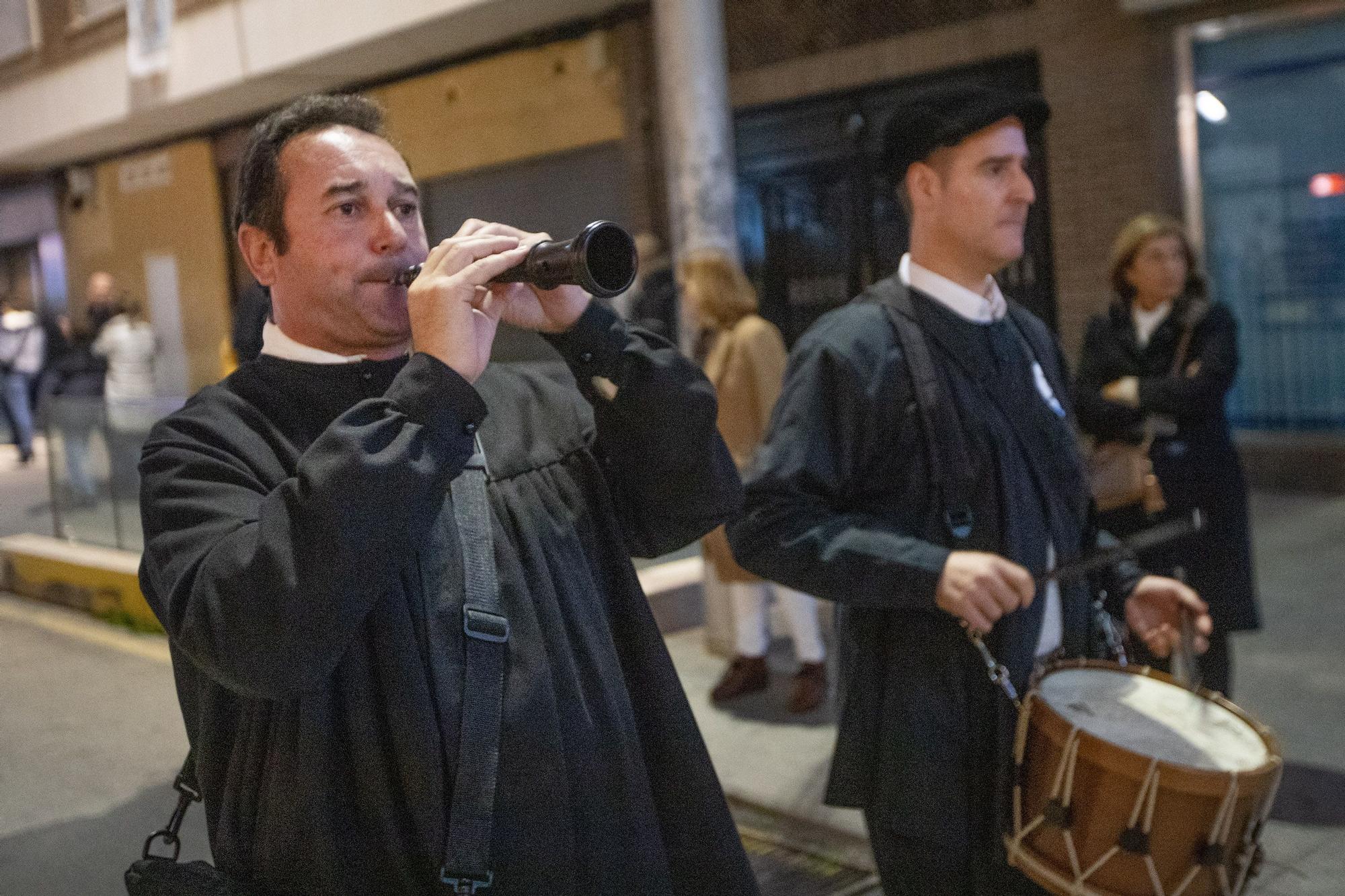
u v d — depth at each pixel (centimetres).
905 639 215
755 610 480
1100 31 841
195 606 134
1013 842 203
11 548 752
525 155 1184
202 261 1614
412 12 1063
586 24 1097
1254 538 711
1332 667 479
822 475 219
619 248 138
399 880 140
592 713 151
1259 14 799
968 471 214
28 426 930
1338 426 849
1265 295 864
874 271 968
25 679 562
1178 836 185
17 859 371
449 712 140
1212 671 371
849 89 965
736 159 1047
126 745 470
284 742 141
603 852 148
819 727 446
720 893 160
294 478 133
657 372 158
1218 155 859
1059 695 210
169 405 641
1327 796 364
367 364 156
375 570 130
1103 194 853
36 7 1551
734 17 1026
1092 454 369
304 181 151
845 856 347
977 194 219
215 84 1291
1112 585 236
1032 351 232
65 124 1555
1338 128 811
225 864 148
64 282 1894
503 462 157
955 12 905
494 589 146
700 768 162
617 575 164
